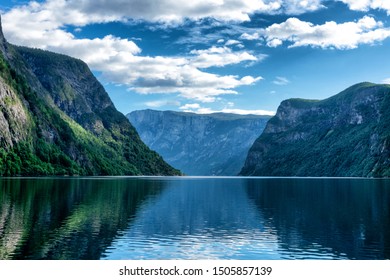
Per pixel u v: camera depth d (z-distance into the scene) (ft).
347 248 157.79
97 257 139.95
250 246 161.48
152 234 181.27
